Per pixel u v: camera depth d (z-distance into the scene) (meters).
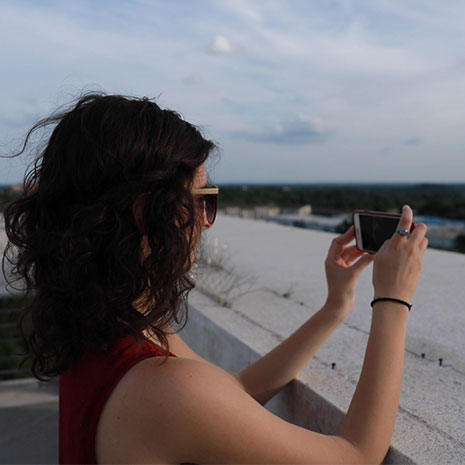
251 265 4.73
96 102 1.05
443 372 1.93
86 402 0.94
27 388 4.38
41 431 3.66
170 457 0.90
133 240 0.98
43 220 1.04
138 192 0.97
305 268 4.57
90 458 0.93
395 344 1.18
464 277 4.11
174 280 1.01
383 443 1.11
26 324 1.22
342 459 1.03
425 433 1.36
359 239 1.54
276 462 0.95
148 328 1.08
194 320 2.94
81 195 1.00
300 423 1.72
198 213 1.11
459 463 1.19
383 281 1.24
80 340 0.99
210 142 1.10
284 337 2.32
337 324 1.57
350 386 1.67
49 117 1.12
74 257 0.96
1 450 3.40
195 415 0.88
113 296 0.96
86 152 0.99
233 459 0.91
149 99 1.08
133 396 0.90
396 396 1.15
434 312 2.99
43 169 1.05
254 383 1.54
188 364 0.95
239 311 2.86
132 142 0.98
